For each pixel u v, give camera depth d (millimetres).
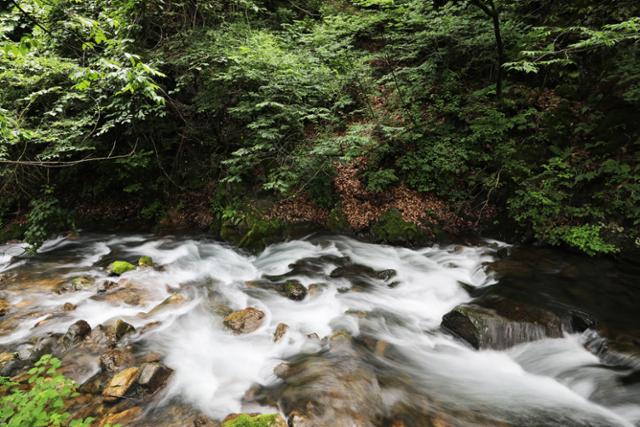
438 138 10086
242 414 3639
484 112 9680
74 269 8188
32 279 7578
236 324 5676
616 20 9094
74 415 3779
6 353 4773
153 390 4141
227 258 8852
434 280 7543
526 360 4992
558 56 9672
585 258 7750
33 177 10188
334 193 9977
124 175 10438
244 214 9617
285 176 9367
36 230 9320
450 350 5301
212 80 8727
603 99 8875
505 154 9195
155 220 10867
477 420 3783
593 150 8609
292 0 13938
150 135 10109
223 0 10555
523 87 9961
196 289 7094
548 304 5965
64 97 7867
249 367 4750
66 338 5008
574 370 4676
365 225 9453
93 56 8617
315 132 10609
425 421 3688
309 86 9008
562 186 8625
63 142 8203
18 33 9086
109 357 4664
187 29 9883
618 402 4086
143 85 4270
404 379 4441
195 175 11016
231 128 10477
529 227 8633
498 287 6660
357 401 3814
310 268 8047
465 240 9070
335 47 9812
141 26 9219
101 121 9492
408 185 9930
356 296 6902
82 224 10891
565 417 3896
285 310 6355
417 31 11000
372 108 11148
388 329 5766
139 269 7891
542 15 10742
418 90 10617
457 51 10969
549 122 9203
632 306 6016
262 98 8742
